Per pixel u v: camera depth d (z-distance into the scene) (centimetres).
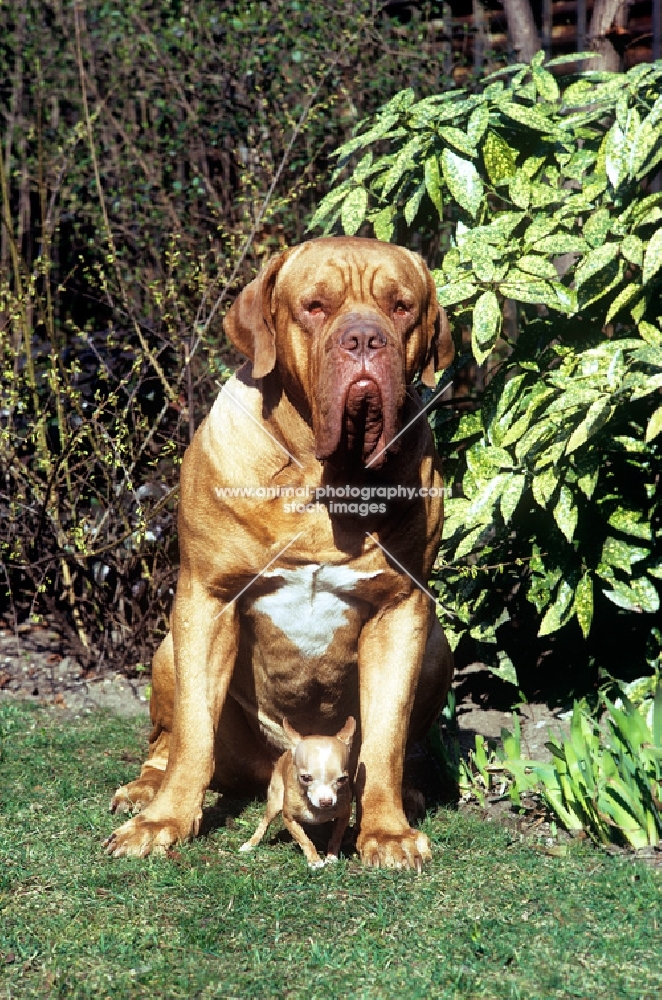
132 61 498
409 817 321
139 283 453
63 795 327
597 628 386
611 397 337
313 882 288
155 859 295
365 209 372
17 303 433
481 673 398
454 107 365
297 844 305
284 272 300
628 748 312
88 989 254
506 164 370
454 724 353
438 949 267
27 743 361
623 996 254
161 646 326
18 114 516
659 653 374
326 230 380
